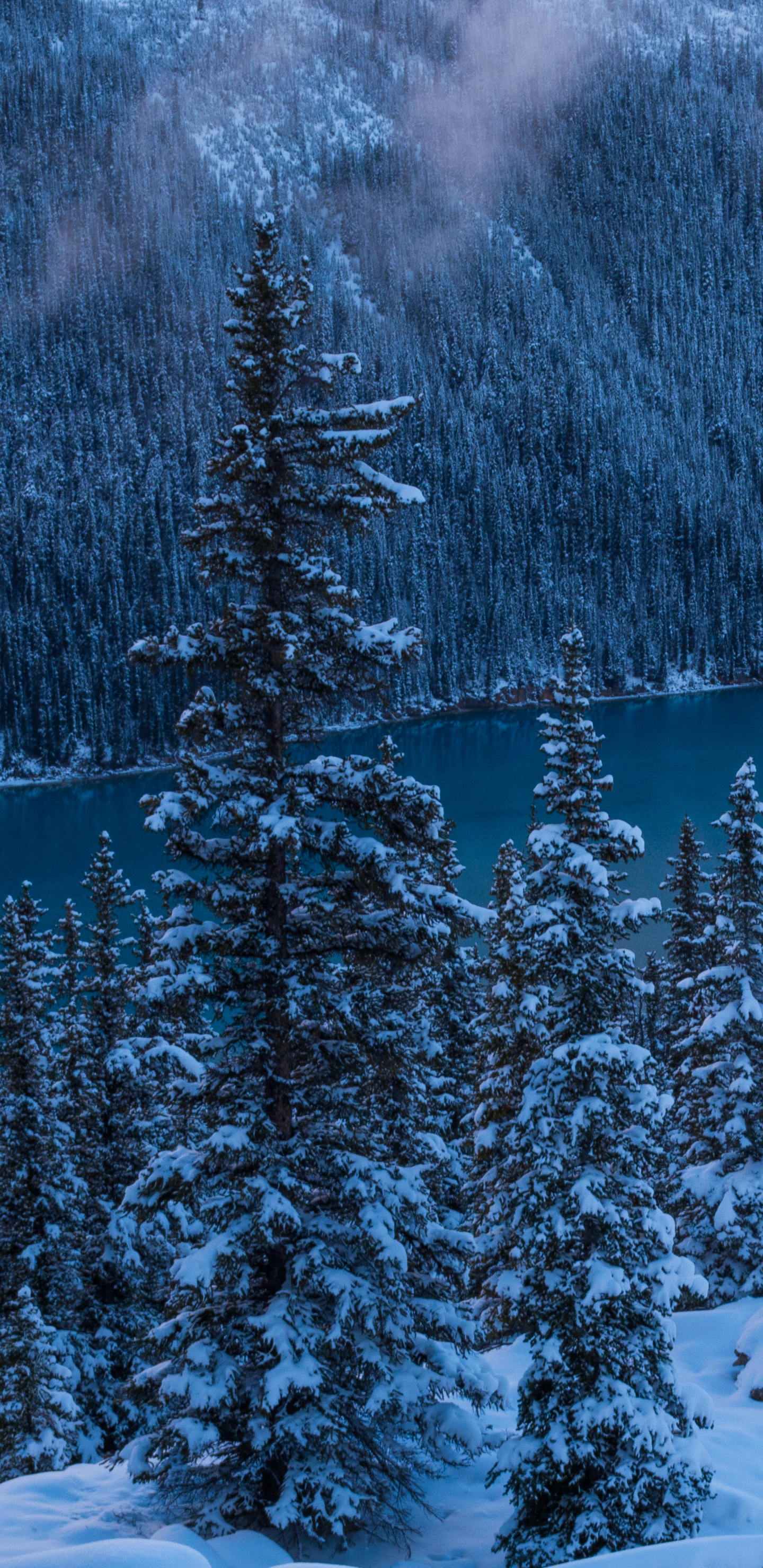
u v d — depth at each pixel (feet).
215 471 48.32
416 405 48.70
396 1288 43.70
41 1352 65.46
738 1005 90.89
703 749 621.72
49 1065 82.12
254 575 47.67
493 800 512.22
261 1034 46.65
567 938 48.78
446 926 47.14
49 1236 78.48
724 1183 89.81
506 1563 45.01
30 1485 50.37
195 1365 43.16
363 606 50.26
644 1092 48.47
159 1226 46.80
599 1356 45.39
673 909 123.03
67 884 400.26
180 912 47.03
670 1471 44.09
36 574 639.76
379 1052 47.85
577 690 51.93
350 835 46.19
